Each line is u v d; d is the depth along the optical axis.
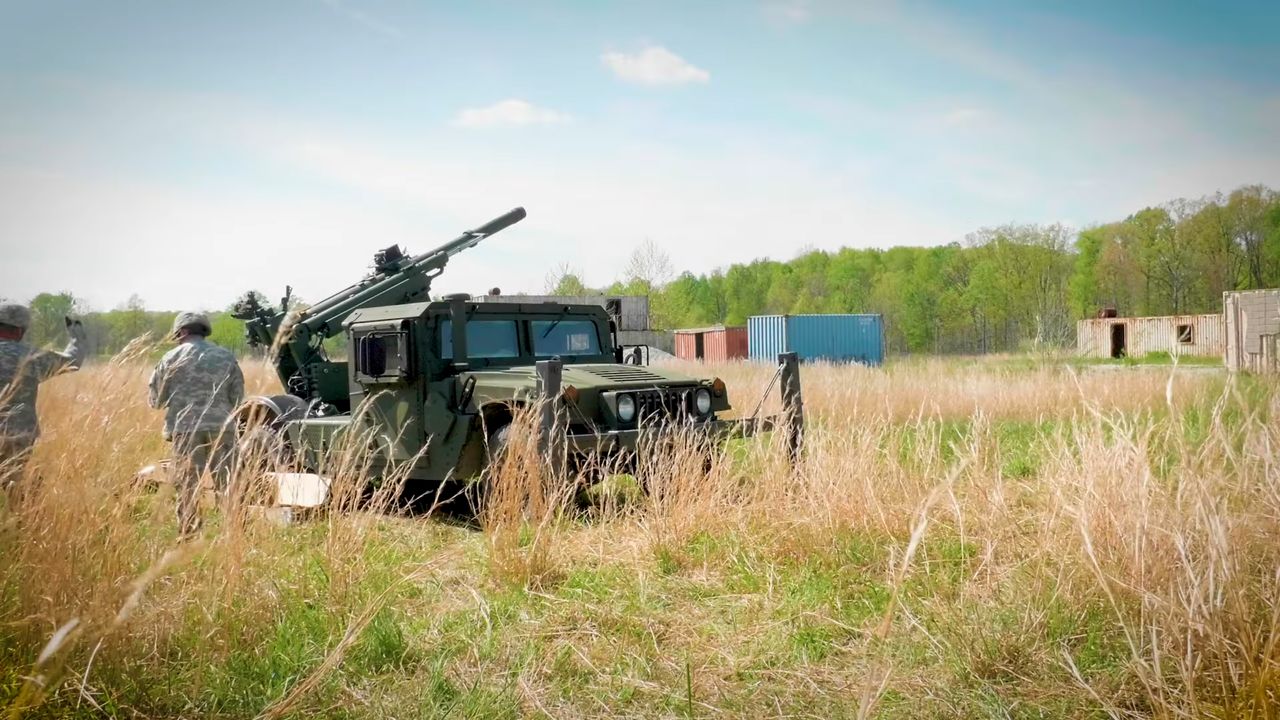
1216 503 3.40
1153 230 67.25
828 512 5.23
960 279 73.69
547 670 3.61
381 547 5.10
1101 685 3.14
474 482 6.66
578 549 5.40
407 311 7.23
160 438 4.52
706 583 4.79
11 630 3.09
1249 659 2.74
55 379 3.59
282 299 8.76
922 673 3.47
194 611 3.50
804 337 32.22
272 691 3.26
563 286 39.34
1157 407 10.27
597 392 6.70
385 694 3.37
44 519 3.22
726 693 3.39
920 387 13.45
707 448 6.50
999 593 4.15
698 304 109.44
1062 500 4.53
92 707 2.99
